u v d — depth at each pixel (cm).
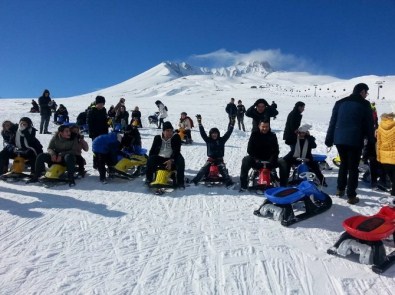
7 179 835
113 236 549
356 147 681
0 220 603
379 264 457
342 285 428
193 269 457
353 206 689
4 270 450
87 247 512
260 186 762
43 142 1402
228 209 674
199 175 834
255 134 797
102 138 845
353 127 677
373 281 437
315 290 418
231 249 510
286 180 765
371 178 807
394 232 505
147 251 503
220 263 472
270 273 450
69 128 838
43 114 1614
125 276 440
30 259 477
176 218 626
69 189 788
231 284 426
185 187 817
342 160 726
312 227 593
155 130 1922
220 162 834
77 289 413
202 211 662
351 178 694
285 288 421
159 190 766
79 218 618
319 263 476
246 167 777
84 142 877
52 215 630
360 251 472
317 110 4134
